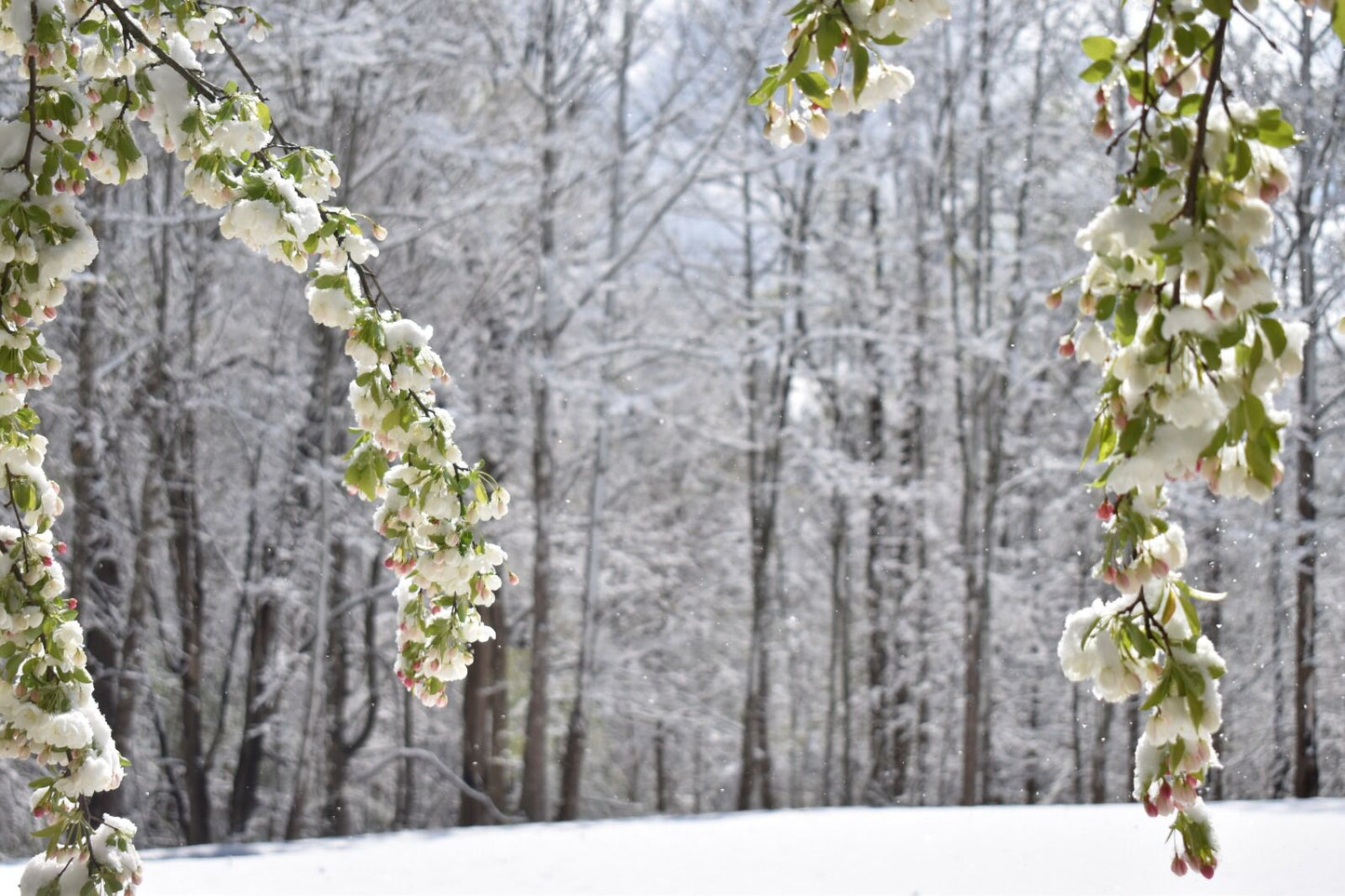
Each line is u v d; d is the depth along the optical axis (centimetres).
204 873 916
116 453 1734
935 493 2158
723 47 1988
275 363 1820
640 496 2344
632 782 2738
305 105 1669
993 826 1018
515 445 1914
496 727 2042
